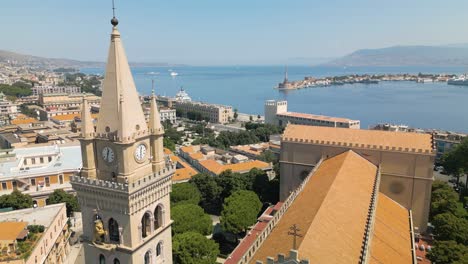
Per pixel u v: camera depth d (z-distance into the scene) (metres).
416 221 94.81
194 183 137.62
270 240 59.62
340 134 104.75
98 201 58.62
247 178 137.62
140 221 58.09
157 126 60.97
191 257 87.06
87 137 57.75
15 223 94.00
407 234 74.00
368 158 97.31
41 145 169.00
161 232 64.19
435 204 107.69
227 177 138.62
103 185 56.25
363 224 61.88
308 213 59.88
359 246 55.09
